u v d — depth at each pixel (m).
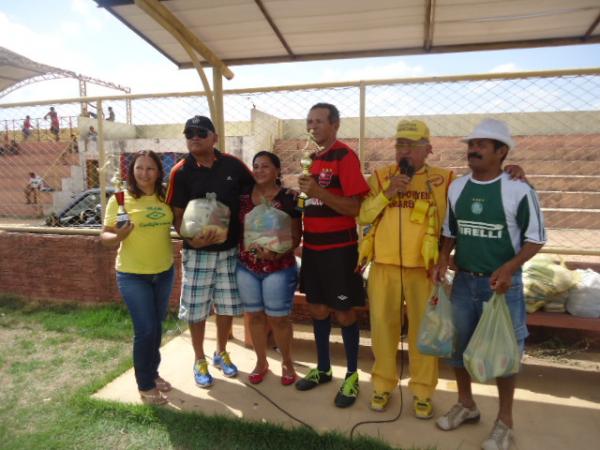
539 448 2.78
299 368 3.91
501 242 2.65
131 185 3.21
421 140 2.89
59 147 11.13
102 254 5.46
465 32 4.22
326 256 3.15
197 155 3.33
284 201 3.35
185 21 4.03
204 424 3.00
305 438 2.85
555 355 4.14
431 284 3.03
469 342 2.63
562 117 11.84
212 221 3.18
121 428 3.04
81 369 3.97
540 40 4.33
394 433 2.94
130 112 6.35
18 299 5.80
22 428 3.07
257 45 4.56
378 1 3.65
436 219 2.94
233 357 4.15
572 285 3.62
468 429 2.98
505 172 2.66
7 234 5.79
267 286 3.36
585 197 9.80
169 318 5.09
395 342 3.20
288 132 11.95
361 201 3.16
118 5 3.74
